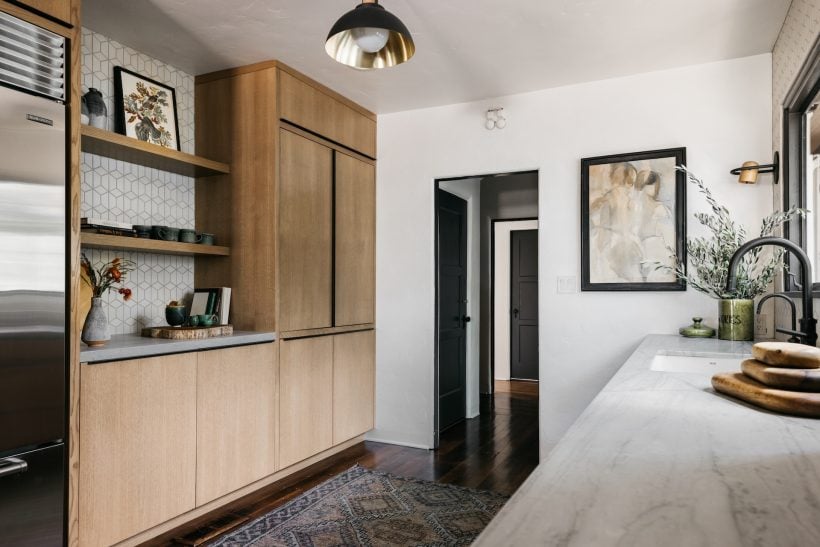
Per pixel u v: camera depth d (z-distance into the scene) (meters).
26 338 1.99
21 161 1.98
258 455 3.08
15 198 1.96
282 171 3.30
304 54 3.17
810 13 2.26
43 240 2.04
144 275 3.14
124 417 2.36
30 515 2.00
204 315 3.05
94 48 2.88
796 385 1.22
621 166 3.46
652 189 3.37
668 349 2.44
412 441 4.09
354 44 1.92
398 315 4.18
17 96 1.98
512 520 0.62
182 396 2.63
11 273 1.95
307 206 3.52
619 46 3.06
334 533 2.59
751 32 2.89
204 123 3.45
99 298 2.55
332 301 3.76
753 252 2.94
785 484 0.74
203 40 2.98
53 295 2.07
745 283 2.84
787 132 2.83
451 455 3.85
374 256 4.26
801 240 2.75
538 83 3.61
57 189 2.10
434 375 4.07
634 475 0.78
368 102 4.00
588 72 3.43
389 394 4.19
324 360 3.65
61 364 2.09
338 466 3.60
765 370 1.27
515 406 5.48
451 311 4.73
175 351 2.61
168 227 3.03
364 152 4.12
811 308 1.62
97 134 2.53
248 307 3.29
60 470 2.10
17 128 1.98
